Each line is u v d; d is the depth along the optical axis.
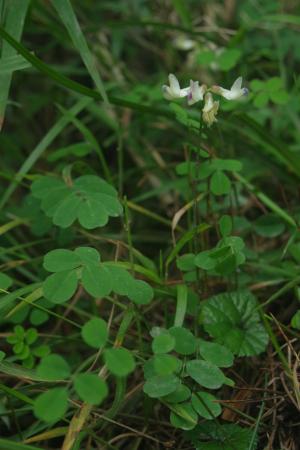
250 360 0.70
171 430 0.68
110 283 0.63
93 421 0.67
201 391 0.66
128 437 0.68
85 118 0.91
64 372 0.57
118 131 0.84
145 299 0.63
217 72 0.93
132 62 0.99
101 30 0.95
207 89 0.68
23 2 0.72
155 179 0.87
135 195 0.86
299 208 0.81
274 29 0.93
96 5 0.98
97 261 0.64
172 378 0.63
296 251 0.74
